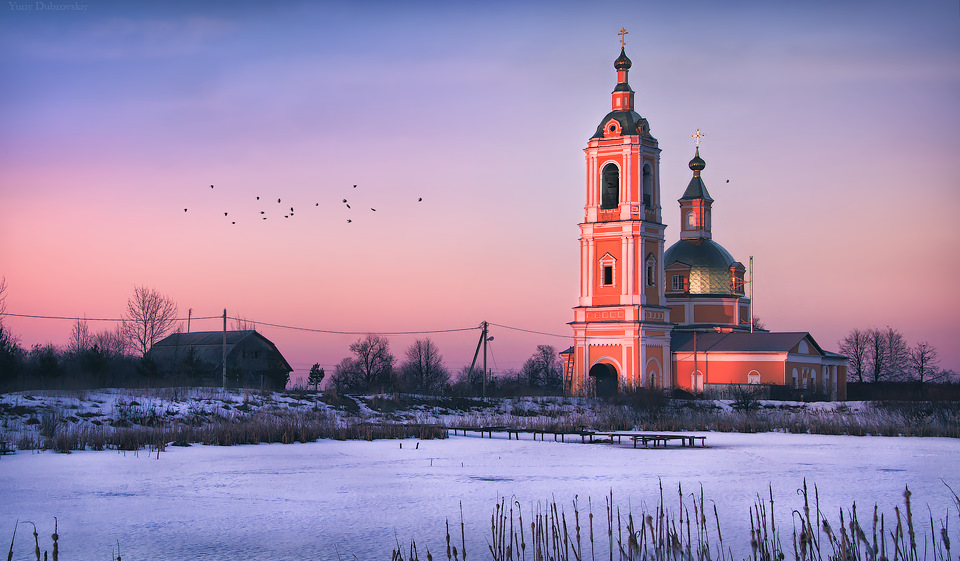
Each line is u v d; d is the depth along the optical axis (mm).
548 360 167625
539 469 36625
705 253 102250
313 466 37562
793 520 25000
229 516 26359
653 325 89938
